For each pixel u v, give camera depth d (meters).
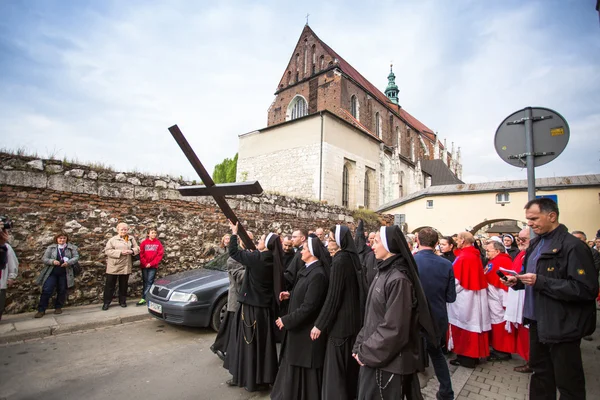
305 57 37.69
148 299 6.45
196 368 4.67
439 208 20.20
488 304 5.43
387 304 2.46
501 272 3.39
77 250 7.10
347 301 3.18
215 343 4.65
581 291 2.69
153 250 7.93
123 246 7.40
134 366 4.69
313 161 22.17
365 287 3.53
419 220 20.89
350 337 3.18
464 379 4.47
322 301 3.34
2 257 4.57
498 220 18.53
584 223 15.91
